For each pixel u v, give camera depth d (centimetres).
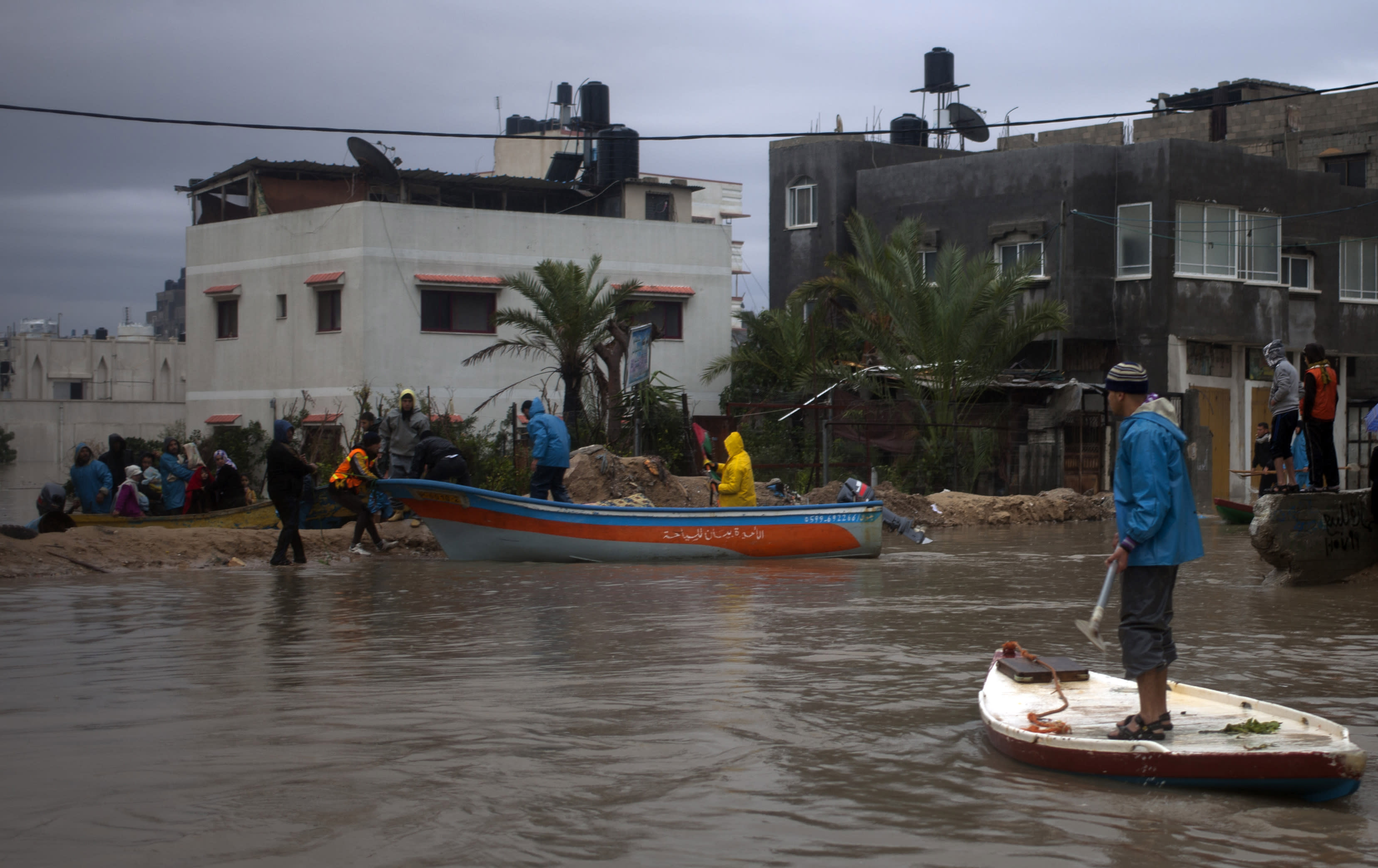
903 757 577
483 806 499
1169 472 561
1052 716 600
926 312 2858
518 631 962
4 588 1261
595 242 3369
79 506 2520
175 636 933
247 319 3381
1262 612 1077
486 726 633
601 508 1528
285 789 520
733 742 602
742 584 1304
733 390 3394
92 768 551
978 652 862
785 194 3953
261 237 3338
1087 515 2633
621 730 627
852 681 753
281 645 890
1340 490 1307
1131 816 491
